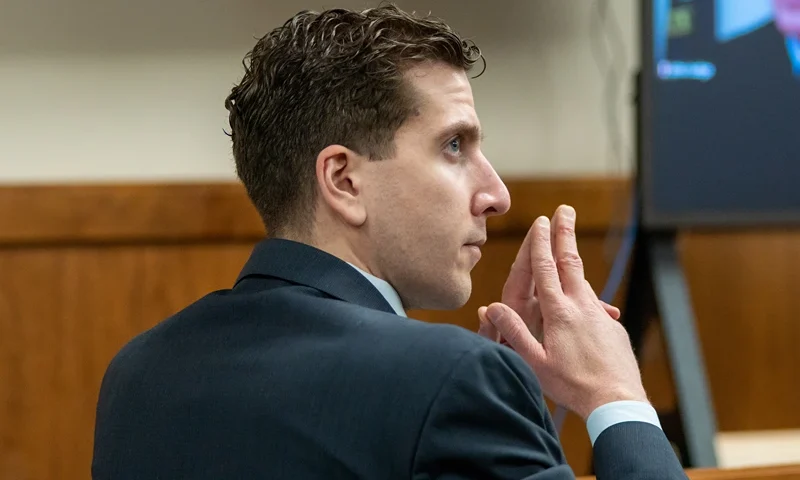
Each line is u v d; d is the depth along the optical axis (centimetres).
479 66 779
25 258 744
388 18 338
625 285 757
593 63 811
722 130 707
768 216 712
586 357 347
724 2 702
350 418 263
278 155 334
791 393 826
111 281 752
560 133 807
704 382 653
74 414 746
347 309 296
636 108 711
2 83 753
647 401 338
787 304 827
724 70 706
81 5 759
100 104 763
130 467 308
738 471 502
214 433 289
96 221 746
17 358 742
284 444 272
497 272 780
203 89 772
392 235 326
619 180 794
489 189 340
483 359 263
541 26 805
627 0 813
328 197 323
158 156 769
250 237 764
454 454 251
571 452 775
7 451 739
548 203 781
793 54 711
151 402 314
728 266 822
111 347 752
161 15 766
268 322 307
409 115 323
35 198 739
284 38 343
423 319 770
